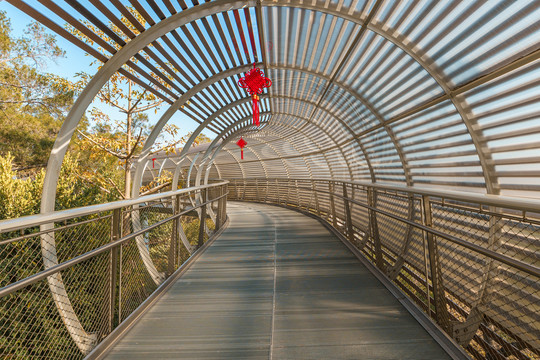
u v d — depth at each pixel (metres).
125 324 2.62
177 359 2.18
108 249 2.50
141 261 3.90
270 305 3.03
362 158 8.20
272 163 14.70
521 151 3.30
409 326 2.50
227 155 15.89
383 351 2.17
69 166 7.76
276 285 3.57
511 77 2.90
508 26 2.62
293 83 6.36
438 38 3.21
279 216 9.53
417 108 4.39
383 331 2.44
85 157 12.41
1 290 1.51
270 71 5.70
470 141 3.97
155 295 3.23
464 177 4.39
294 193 12.68
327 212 10.10
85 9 2.44
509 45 2.77
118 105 11.88
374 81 4.84
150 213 4.29
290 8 3.75
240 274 4.00
